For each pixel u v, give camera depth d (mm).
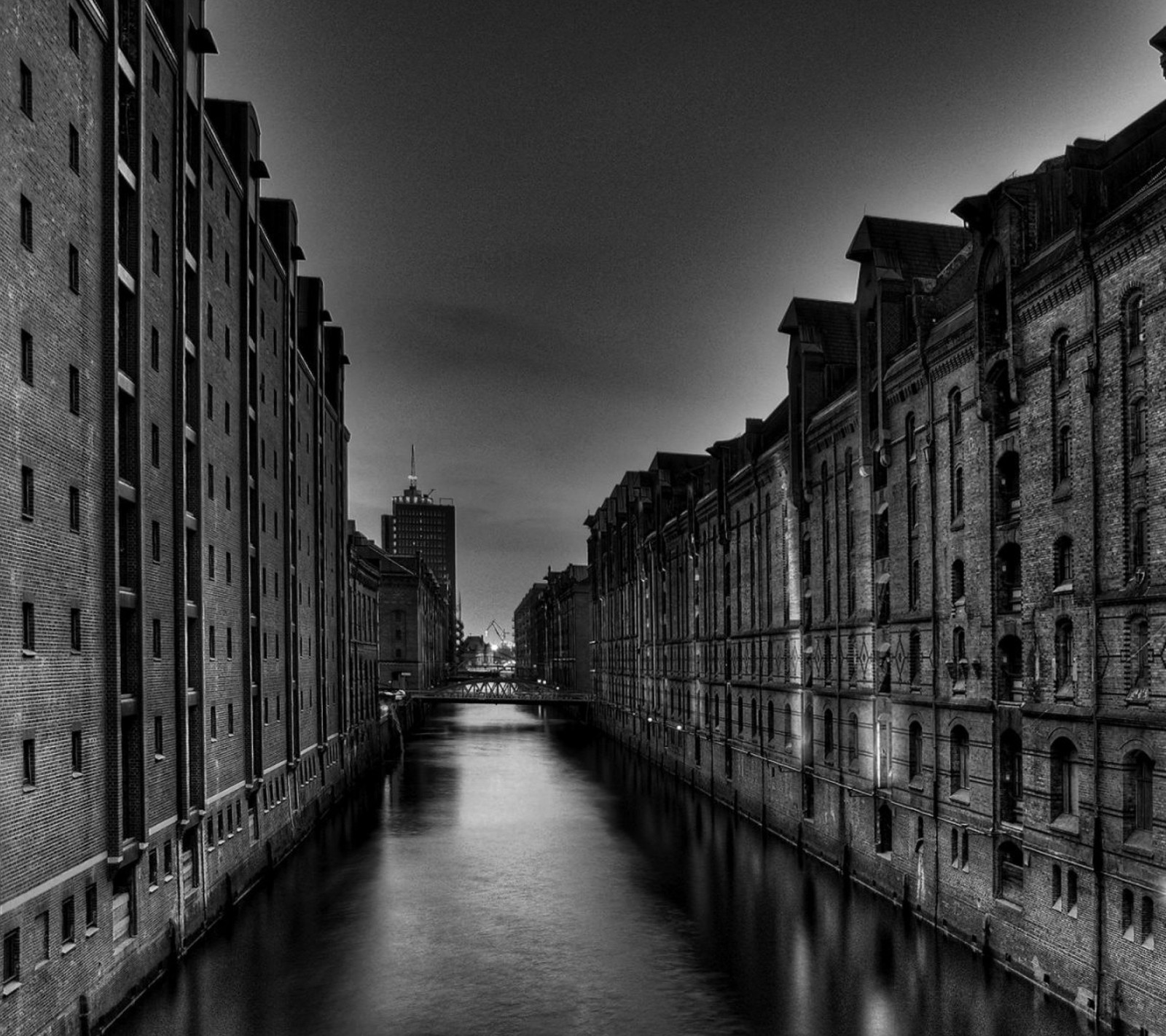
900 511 32094
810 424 40312
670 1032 22406
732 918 31109
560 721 126000
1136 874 20422
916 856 30453
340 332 60969
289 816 42500
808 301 41969
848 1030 22156
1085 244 22109
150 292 26406
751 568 49094
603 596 105938
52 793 19797
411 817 50688
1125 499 21234
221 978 25984
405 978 26109
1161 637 20000
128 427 24672
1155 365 20328
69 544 20938
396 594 115875
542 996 24797
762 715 46531
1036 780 24047
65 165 21203
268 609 39969
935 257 35188
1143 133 26609
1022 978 24531
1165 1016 19562
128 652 24297
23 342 19281
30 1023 18625
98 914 21922
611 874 37469
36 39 19812
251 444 37719
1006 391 26047
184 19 28719
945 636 29016
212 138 32312
